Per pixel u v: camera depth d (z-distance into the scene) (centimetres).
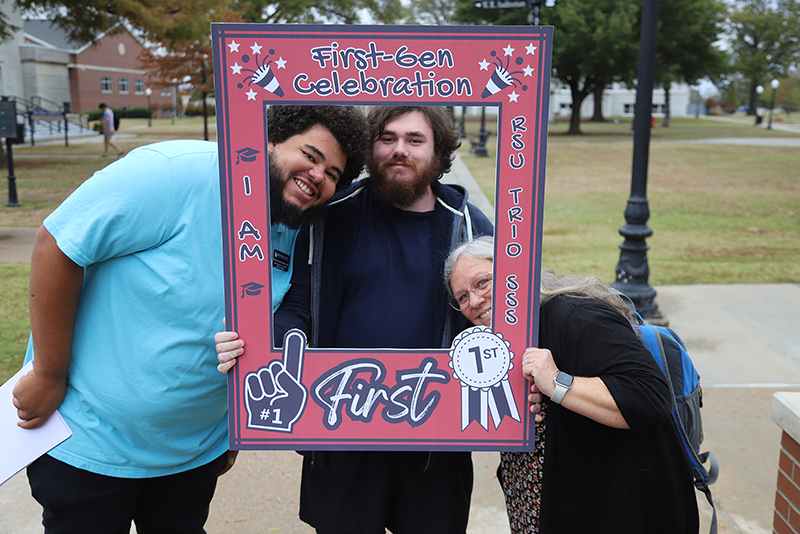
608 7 2950
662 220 1052
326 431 164
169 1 1516
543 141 148
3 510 283
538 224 153
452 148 177
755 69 6275
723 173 1645
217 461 202
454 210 182
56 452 169
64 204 156
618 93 5900
